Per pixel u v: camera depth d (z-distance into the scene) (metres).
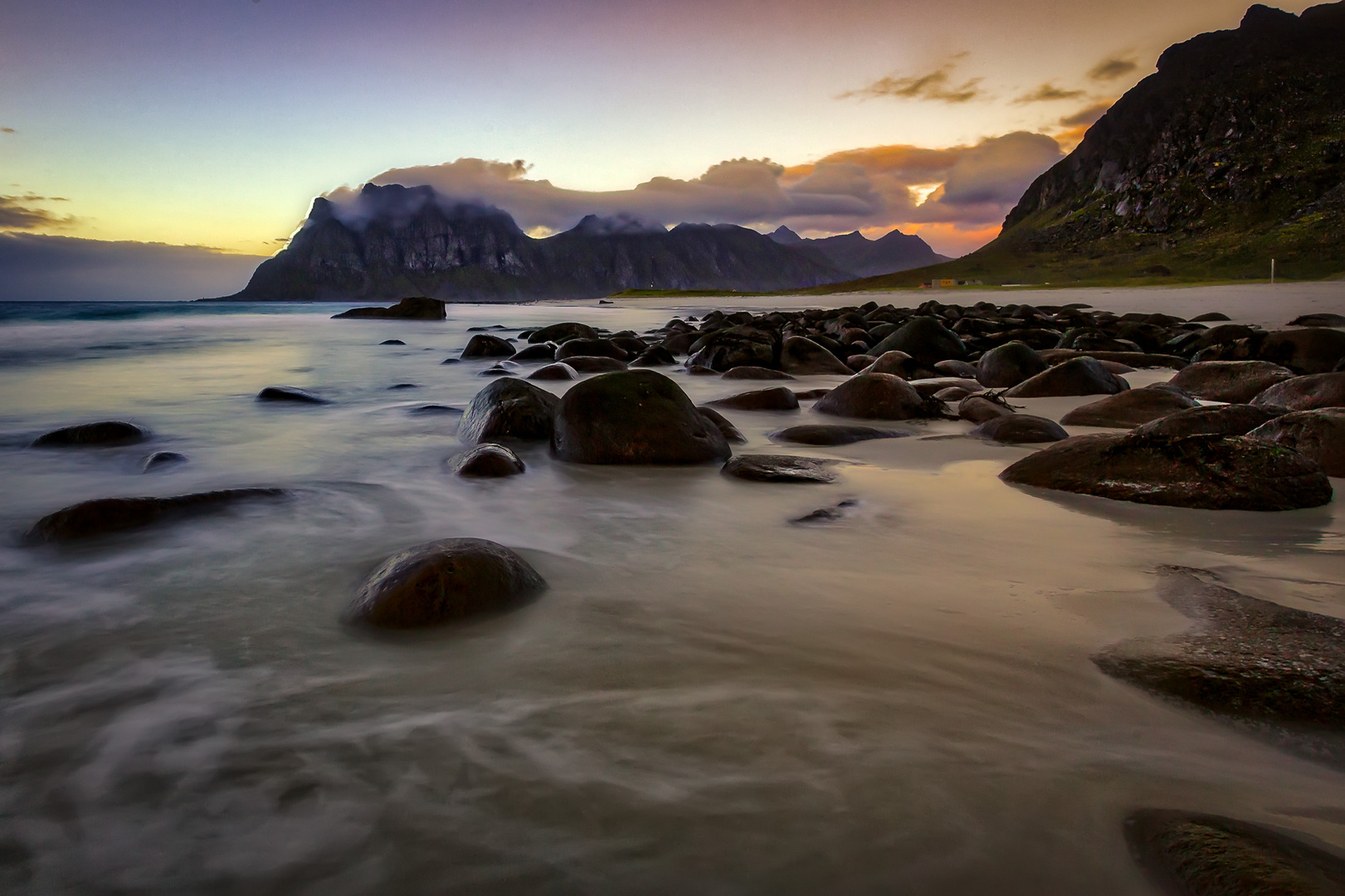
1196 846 1.22
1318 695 1.72
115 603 2.46
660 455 4.80
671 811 1.36
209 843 1.30
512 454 4.67
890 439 5.70
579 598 2.52
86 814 1.38
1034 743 1.60
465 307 52.53
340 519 3.54
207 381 9.74
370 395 8.45
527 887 1.19
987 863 1.24
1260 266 82.81
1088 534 3.29
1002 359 9.15
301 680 1.91
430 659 2.04
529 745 1.59
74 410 7.18
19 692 1.85
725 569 2.84
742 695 1.82
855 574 2.78
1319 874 1.13
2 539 3.18
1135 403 6.18
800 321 22.95
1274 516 3.54
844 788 1.43
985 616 2.35
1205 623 2.23
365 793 1.42
